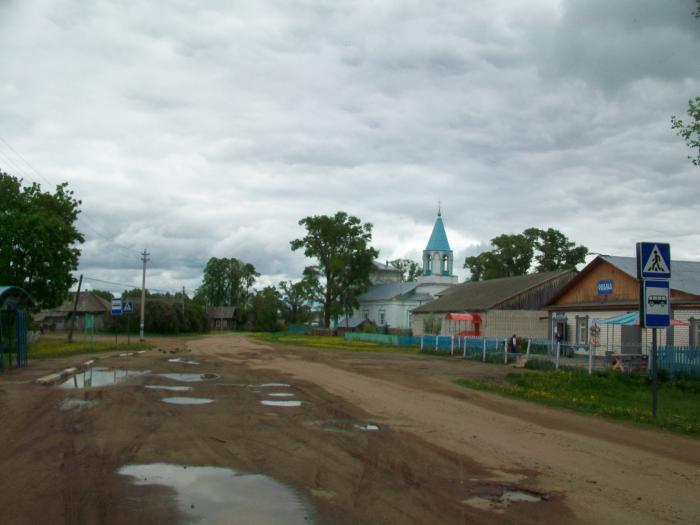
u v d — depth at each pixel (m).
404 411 13.09
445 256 93.38
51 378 18.23
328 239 88.00
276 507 6.22
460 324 58.50
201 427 10.60
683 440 10.67
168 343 51.47
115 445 9.07
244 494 6.66
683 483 7.62
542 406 14.76
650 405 16.12
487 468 8.12
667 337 28.09
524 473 7.89
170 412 12.23
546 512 6.30
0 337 22.03
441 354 40.62
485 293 59.81
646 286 13.16
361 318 99.38
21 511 6.02
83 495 6.54
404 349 48.38
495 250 85.50
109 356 30.67
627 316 30.59
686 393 19.53
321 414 12.38
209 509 6.13
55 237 39.84
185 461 8.14
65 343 44.50
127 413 12.03
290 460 8.30
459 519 6.01
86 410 12.38
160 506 6.20
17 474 7.39
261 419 11.58
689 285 30.34
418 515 6.10
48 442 9.26
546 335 53.69
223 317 123.75
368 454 8.77
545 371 24.98
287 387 17.22
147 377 19.44
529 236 83.44
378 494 6.78
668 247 13.34
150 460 8.17
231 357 31.27
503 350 39.56
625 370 24.81
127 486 6.91
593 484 7.43
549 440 10.24
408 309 90.56
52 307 42.47
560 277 54.69
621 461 8.79
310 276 89.06
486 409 13.87
